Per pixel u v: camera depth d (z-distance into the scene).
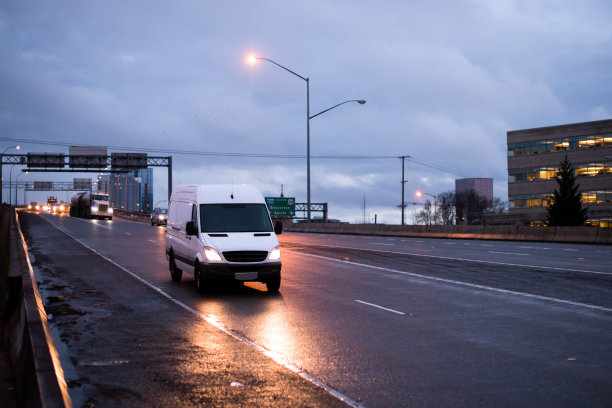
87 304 12.52
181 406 5.87
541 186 100.62
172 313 11.41
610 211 92.12
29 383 5.41
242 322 10.43
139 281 16.52
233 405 5.89
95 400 6.07
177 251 16.41
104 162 80.88
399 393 6.24
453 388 6.41
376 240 37.38
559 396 6.10
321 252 26.61
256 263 13.78
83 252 26.20
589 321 10.30
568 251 26.98
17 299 9.65
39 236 37.44
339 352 8.12
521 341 8.74
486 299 12.90
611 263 20.81
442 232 42.50
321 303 12.55
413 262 21.58
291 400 6.04
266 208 15.26
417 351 8.15
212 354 8.05
